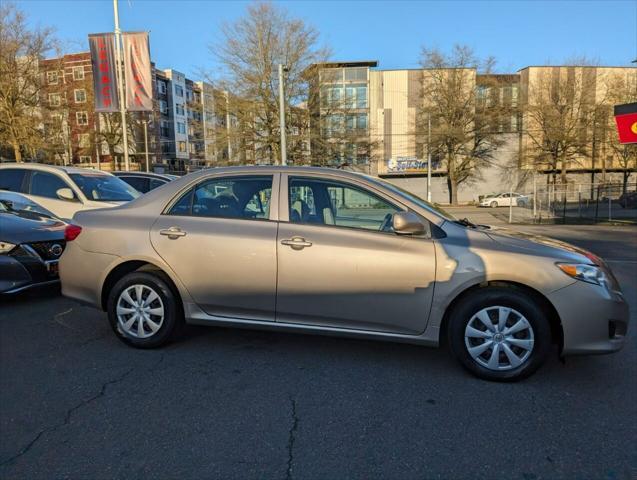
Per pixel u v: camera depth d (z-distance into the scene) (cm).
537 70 4722
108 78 1952
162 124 7925
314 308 397
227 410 325
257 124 3556
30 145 3712
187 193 441
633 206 2648
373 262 382
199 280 418
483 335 369
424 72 4619
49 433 295
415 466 263
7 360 411
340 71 3944
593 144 4703
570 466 263
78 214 467
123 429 300
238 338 469
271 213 415
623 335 368
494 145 4756
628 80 4562
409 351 437
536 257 363
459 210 3838
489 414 321
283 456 272
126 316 437
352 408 329
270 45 3362
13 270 554
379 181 421
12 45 3503
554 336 380
